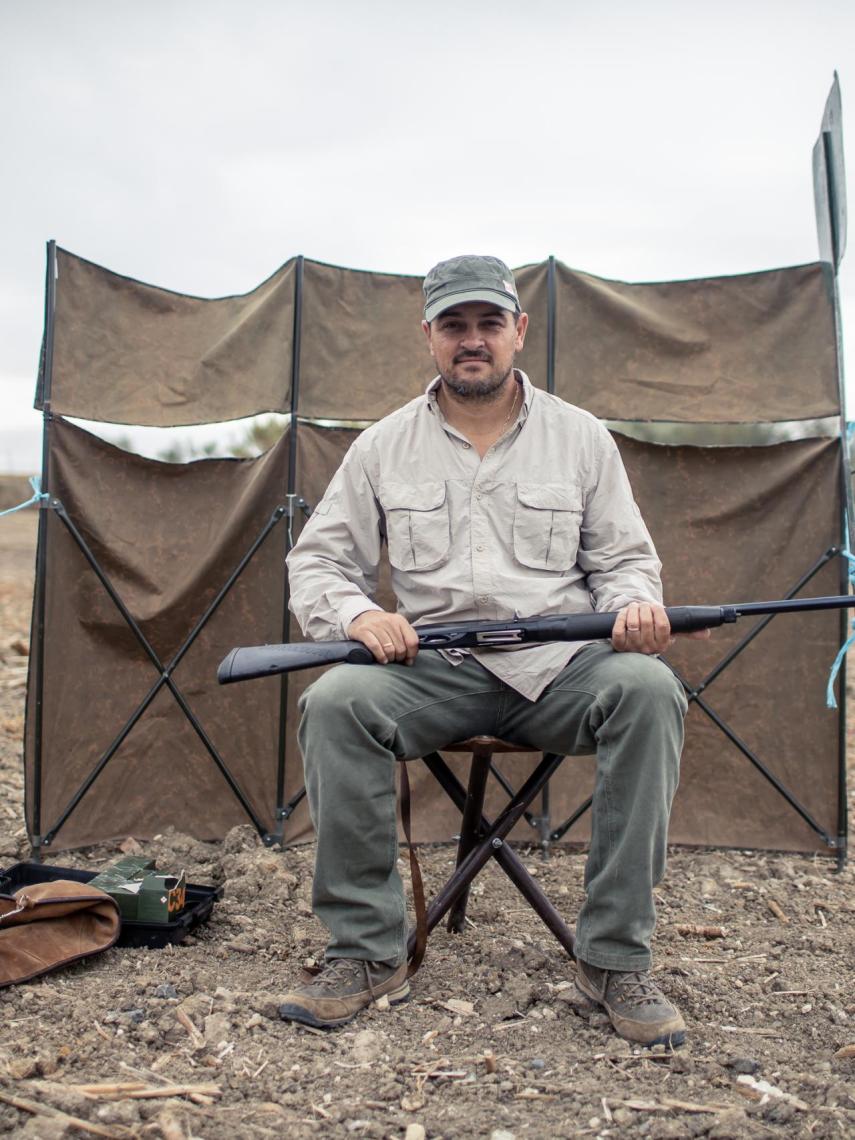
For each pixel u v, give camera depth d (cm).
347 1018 261
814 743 420
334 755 260
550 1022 264
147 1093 227
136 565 416
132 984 280
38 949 284
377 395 423
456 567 294
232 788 425
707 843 426
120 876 325
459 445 300
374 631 274
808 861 415
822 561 413
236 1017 261
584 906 270
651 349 421
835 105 390
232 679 277
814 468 414
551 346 420
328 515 306
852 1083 237
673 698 257
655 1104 226
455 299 288
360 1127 218
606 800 260
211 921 330
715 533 423
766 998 284
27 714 407
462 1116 222
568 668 281
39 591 398
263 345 417
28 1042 246
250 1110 223
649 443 423
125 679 421
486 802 430
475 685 287
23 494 3086
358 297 422
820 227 420
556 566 296
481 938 319
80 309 402
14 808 459
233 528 415
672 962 301
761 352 415
